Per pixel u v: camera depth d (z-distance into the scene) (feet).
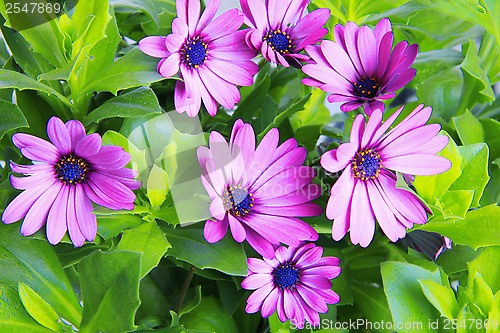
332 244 1.78
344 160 1.50
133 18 1.97
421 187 1.68
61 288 1.64
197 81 1.56
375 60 1.60
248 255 1.67
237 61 1.58
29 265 1.62
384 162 1.54
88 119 1.56
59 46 1.62
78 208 1.51
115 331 1.53
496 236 1.67
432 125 1.53
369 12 1.82
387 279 1.63
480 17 1.92
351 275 1.82
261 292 1.61
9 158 1.79
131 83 1.55
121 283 1.50
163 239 1.56
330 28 1.88
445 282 1.68
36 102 1.67
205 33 1.56
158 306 1.72
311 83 1.57
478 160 1.72
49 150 1.47
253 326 1.79
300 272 1.63
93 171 1.50
